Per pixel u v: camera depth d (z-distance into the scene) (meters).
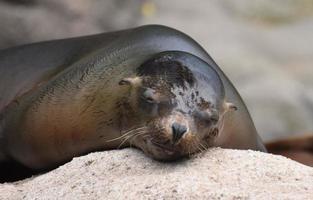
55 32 39.50
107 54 25.86
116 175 20.77
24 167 26.67
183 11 57.94
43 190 20.61
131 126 22.62
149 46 25.83
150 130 21.45
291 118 47.84
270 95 48.97
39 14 39.34
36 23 39.19
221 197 18.61
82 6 40.09
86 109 24.25
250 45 55.22
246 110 26.41
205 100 22.03
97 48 27.64
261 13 61.00
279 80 50.50
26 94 27.23
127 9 41.81
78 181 20.66
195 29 55.97
